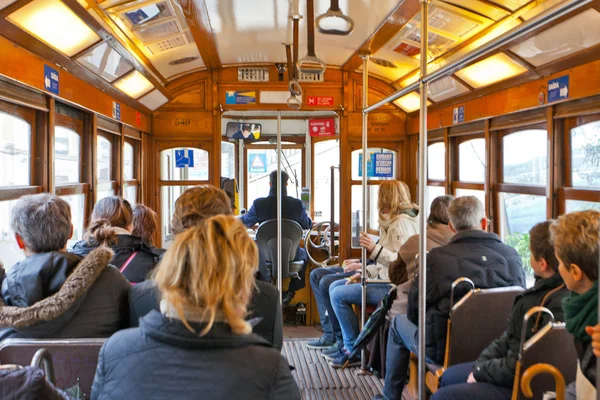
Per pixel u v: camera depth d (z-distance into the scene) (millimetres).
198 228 1290
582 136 3477
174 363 1212
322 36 4816
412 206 3967
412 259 3320
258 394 1200
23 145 3369
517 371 1909
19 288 1913
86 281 1931
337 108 6191
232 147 9008
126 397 1196
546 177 3754
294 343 4961
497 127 4418
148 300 2055
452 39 4070
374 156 6316
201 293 1215
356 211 6293
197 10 3834
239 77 6109
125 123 5230
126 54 4078
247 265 1282
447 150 5363
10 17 2695
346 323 4219
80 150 4352
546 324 1966
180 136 6148
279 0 3777
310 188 8914
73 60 3635
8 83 3023
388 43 4676
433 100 5461
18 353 1814
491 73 4156
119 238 2803
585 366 1539
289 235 5273
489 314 2570
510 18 3430
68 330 1983
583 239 1695
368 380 3961
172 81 6078
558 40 3207
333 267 5148
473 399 2125
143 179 5992
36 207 2020
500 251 2797
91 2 3113
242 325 1246
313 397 3654
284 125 8898
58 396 1244
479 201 2930
